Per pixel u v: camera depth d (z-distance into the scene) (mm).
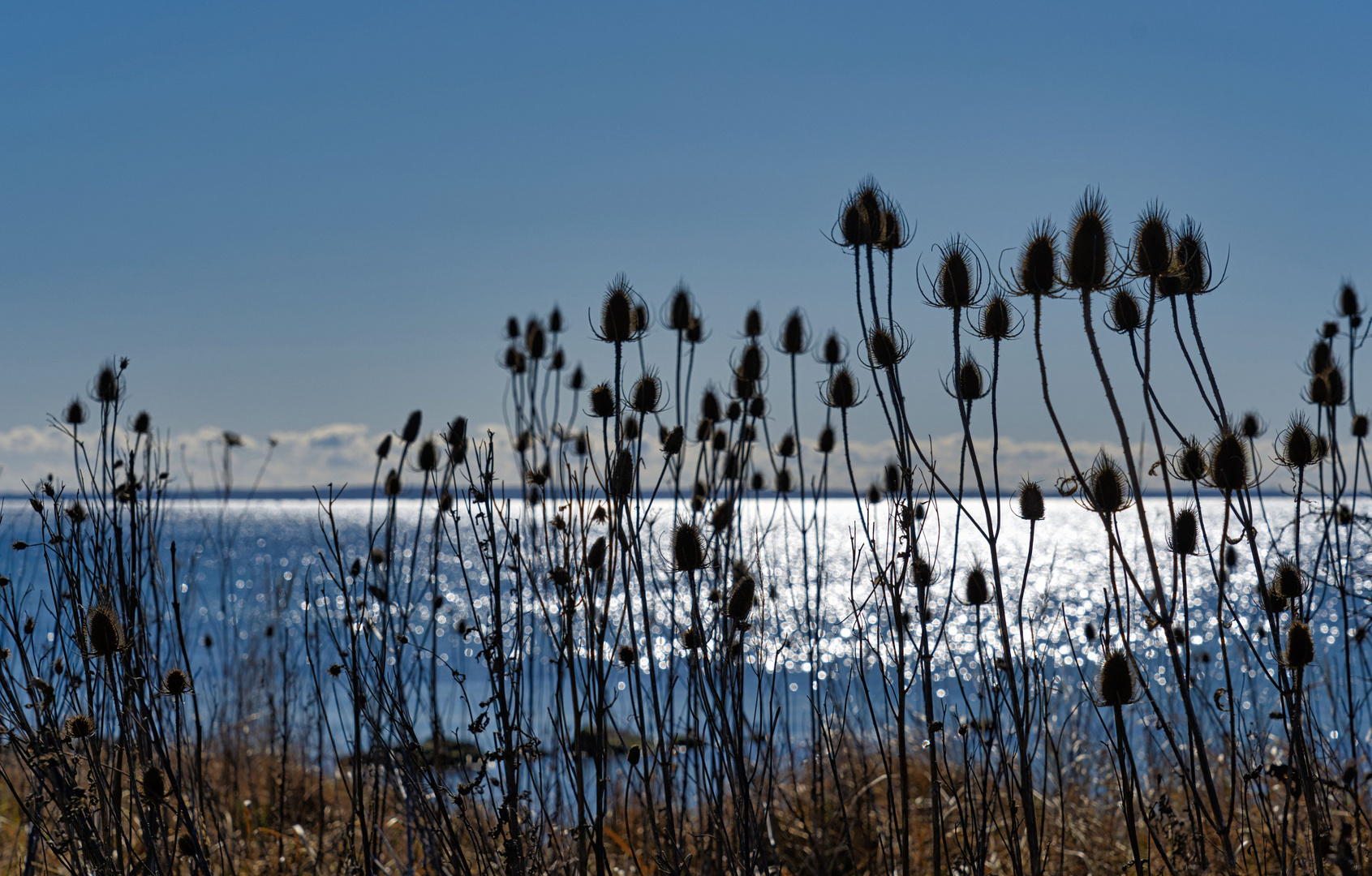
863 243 4109
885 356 4027
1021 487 3887
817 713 5109
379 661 4375
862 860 5926
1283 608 3957
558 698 4328
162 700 4957
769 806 4695
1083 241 3596
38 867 5156
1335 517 5023
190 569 5887
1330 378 5238
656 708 4266
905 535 4039
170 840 5219
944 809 5988
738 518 5328
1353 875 3664
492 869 4336
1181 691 3789
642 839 6129
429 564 6164
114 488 4582
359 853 5305
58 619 4387
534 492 5266
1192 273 3859
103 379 4594
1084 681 3992
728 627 4707
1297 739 3965
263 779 8461
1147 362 3738
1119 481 3713
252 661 8555
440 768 4645
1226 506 3816
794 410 5711
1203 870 4203
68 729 4113
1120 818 6195
